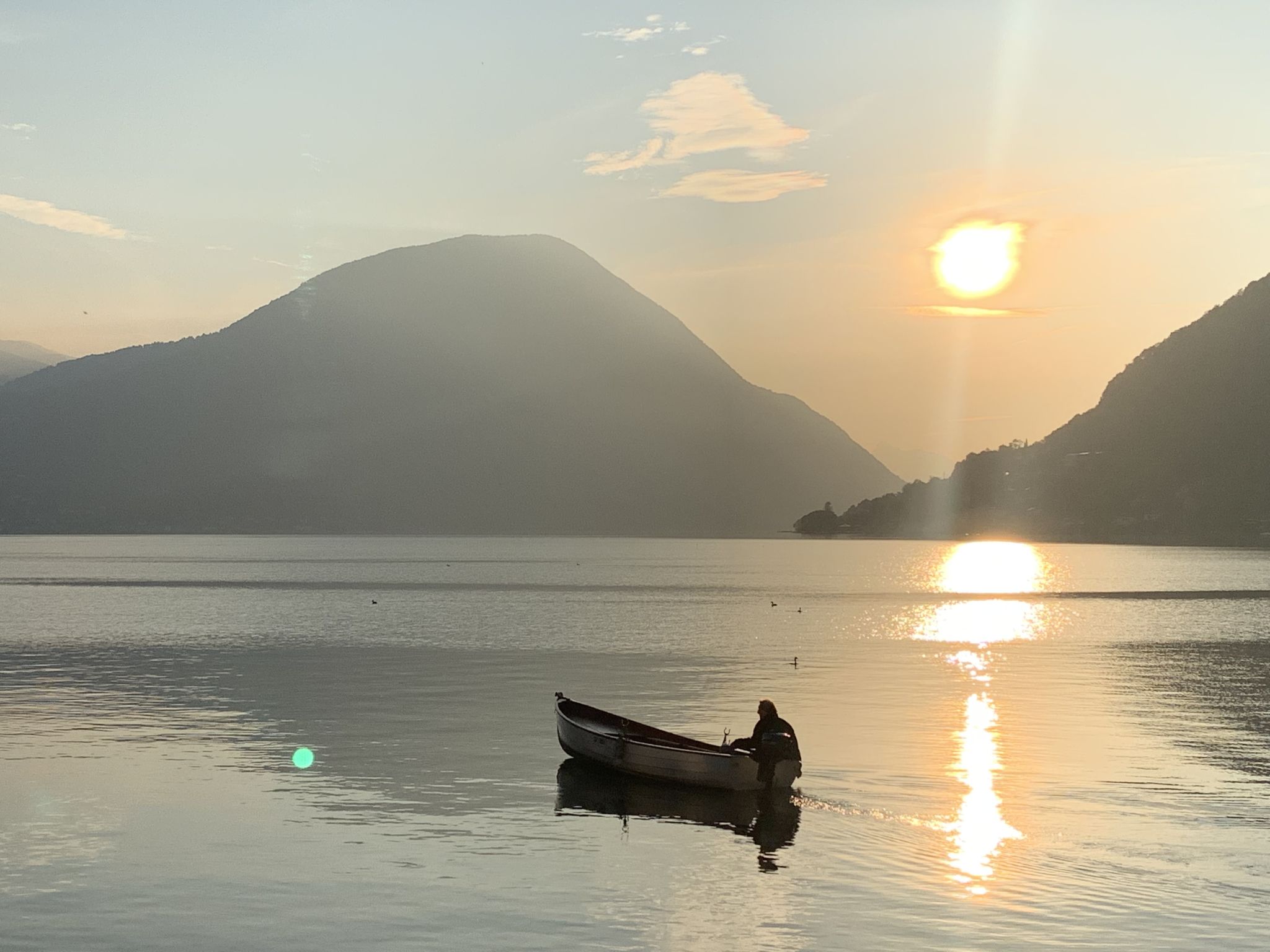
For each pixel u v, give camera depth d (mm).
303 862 25375
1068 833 28016
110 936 21094
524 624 97125
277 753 37594
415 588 159625
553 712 47125
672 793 32375
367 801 31000
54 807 29969
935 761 36562
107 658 67875
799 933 21297
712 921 21906
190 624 94938
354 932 21312
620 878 24453
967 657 70750
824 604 129875
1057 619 105438
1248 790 32625
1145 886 23938
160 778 33562
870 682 57844
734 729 43469
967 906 22766
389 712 46812
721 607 121750
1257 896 23312
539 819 29266
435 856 25953
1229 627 95875
